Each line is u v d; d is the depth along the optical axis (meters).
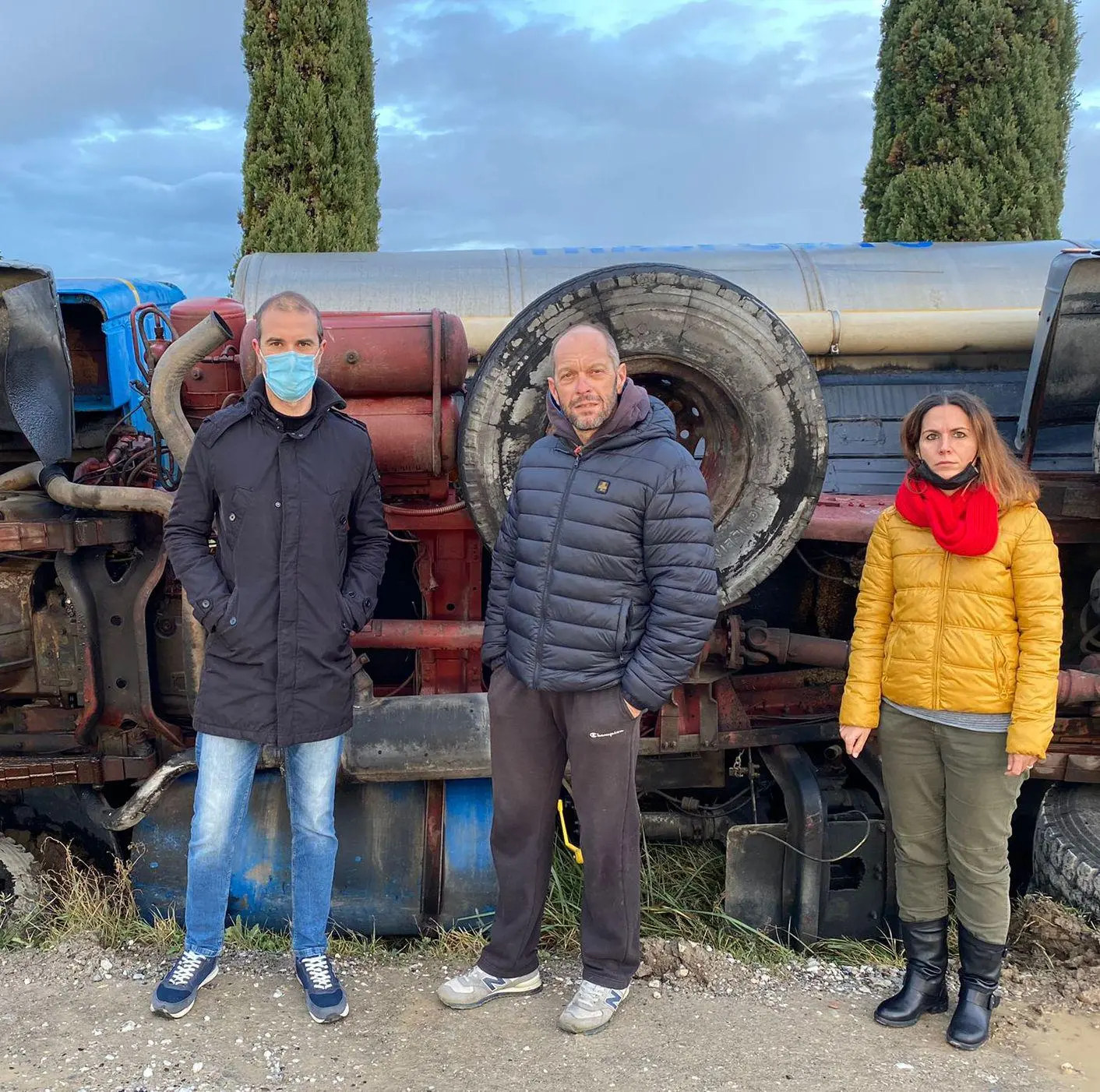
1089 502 3.41
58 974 2.97
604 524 2.48
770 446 3.05
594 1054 2.55
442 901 3.40
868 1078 2.47
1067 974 3.04
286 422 2.59
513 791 2.71
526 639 2.57
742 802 3.89
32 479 3.60
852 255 4.89
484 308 4.71
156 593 3.57
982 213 8.21
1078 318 3.67
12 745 3.59
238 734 2.58
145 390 3.51
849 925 3.38
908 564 2.62
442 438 3.19
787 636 3.51
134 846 3.39
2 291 3.35
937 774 2.65
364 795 3.48
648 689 2.47
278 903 3.32
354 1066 2.50
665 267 2.97
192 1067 2.48
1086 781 3.43
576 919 3.36
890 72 8.74
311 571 2.57
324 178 8.88
